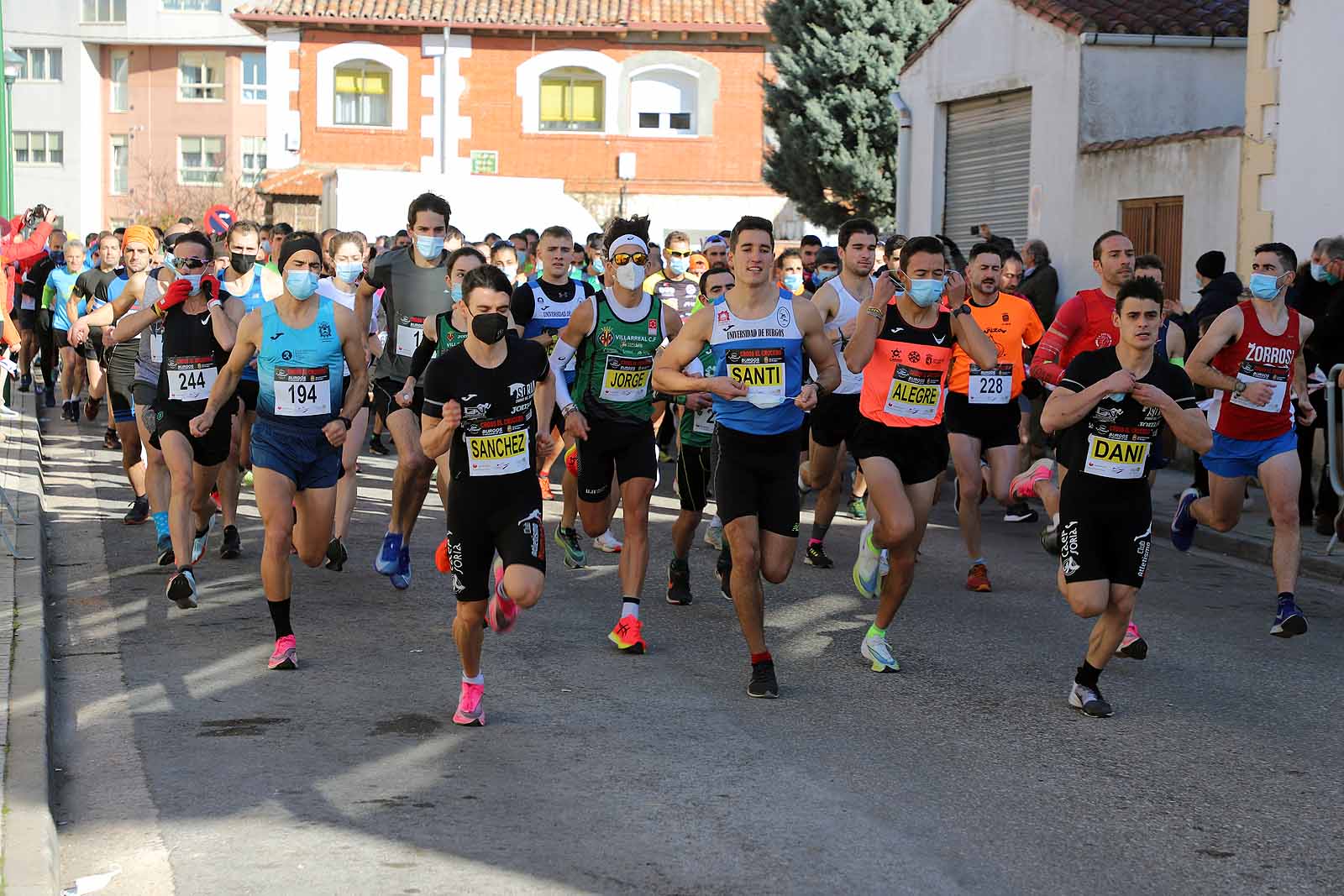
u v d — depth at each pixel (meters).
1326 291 10.23
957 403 8.69
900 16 25.27
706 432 8.00
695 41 35.12
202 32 53.31
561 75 35.25
